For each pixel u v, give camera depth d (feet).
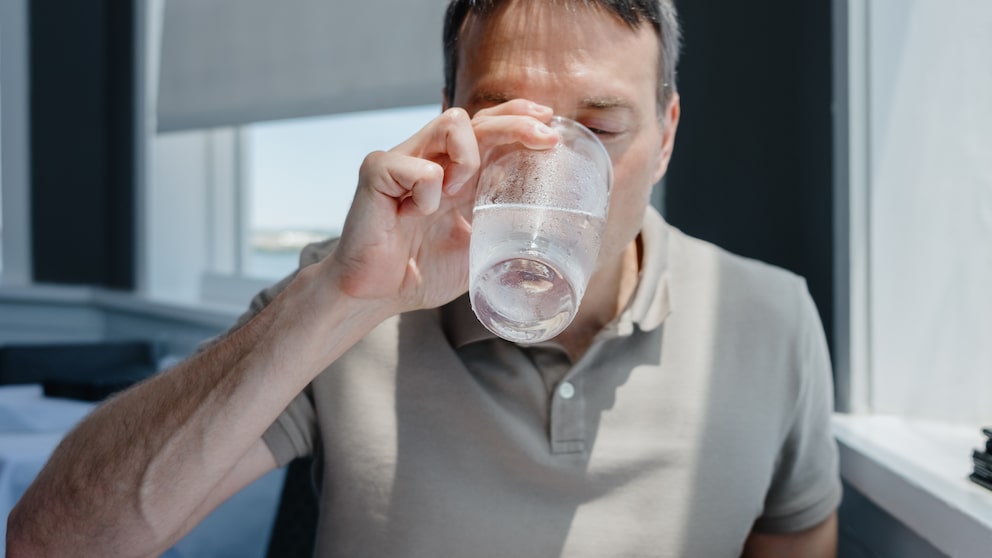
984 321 3.39
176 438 2.27
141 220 9.34
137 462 2.28
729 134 4.54
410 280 2.30
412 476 2.68
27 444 4.76
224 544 4.79
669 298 2.87
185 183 9.68
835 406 3.97
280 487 5.01
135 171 9.35
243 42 7.82
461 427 2.70
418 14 6.32
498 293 2.02
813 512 3.04
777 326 2.94
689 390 2.77
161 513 2.31
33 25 10.02
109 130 9.76
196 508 2.39
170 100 8.66
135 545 2.35
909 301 3.69
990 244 3.33
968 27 3.34
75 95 9.89
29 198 10.22
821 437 3.04
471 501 2.65
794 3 4.23
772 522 3.11
